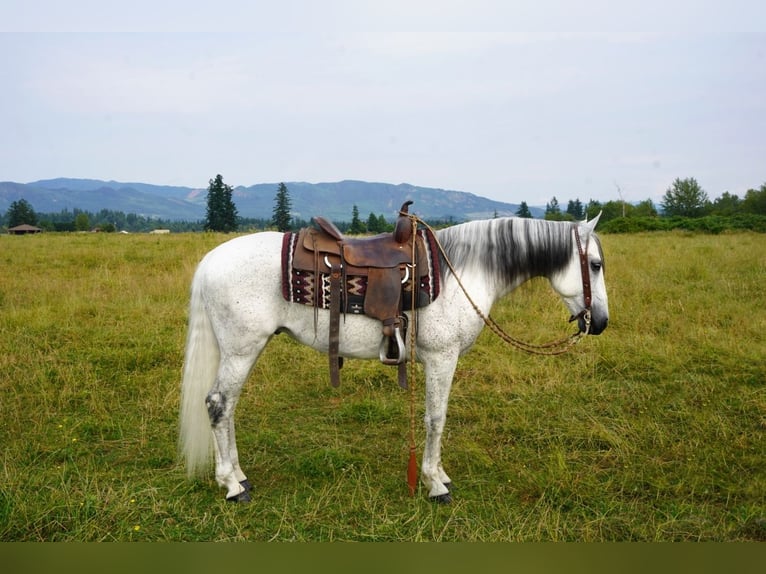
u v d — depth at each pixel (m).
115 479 3.40
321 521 2.99
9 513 2.85
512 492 3.32
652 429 4.07
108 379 4.99
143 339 5.95
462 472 3.62
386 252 3.13
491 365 5.36
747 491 3.25
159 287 8.41
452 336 3.18
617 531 2.94
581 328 3.46
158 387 4.83
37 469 3.47
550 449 3.87
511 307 7.26
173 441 3.96
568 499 3.20
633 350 5.64
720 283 8.58
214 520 2.98
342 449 3.84
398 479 3.50
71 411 4.39
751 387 4.75
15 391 4.56
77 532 2.78
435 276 3.12
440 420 3.24
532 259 3.35
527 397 4.69
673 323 6.46
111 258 11.81
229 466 3.23
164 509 3.05
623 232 25.81
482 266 3.26
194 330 3.21
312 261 3.08
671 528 2.95
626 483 3.40
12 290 8.17
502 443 4.00
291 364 5.55
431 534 2.89
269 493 3.34
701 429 4.02
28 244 16.05
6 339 5.80
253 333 3.13
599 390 4.79
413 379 3.16
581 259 3.33
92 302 7.43
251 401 4.71
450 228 3.36
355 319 3.12
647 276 9.22
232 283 3.09
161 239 17.88
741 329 6.23
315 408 4.63
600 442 3.93
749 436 3.95
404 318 3.13
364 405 4.55
